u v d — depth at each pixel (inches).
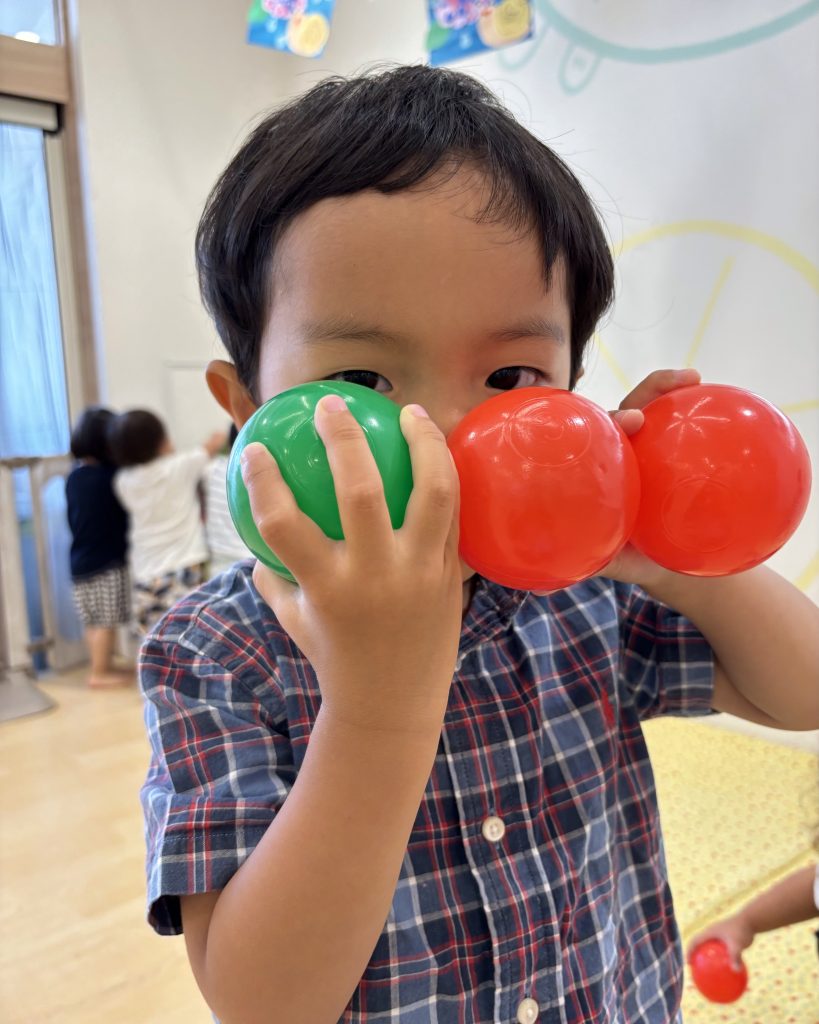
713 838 60.3
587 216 21.5
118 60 112.5
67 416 118.9
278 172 18.9
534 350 18.6
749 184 72.0
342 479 13.6
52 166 114.7
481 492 15.0
